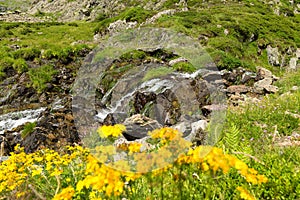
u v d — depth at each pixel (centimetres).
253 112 816
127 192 254
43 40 3978
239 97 1181
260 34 2558
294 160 419
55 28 4894
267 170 340
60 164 396
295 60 2308
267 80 1432
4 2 9312
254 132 654
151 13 3347
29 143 1127
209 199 278
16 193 348
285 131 675
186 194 253
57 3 7662
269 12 3553
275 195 313
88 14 6341
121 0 6081
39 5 8256
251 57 2186
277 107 847
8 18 6462
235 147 408
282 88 1342
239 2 3806
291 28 3055
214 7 3516
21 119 1769
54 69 2391
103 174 223
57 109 1209
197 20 2491
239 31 2425
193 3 3853
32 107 1975
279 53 2377
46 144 1091
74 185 352
